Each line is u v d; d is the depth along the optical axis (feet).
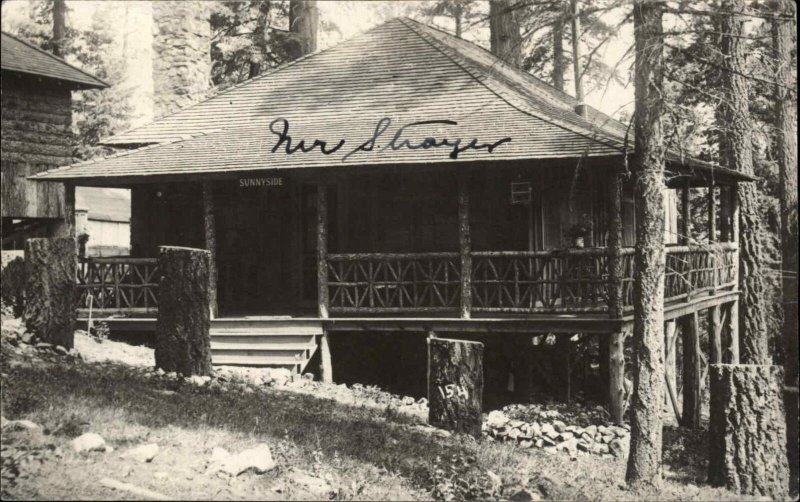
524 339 62.80
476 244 61.46
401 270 61.93
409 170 56.44
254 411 38.81
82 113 86.79
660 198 38.47
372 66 71.87
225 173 58.90
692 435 59.41
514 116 59.72
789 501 41.04
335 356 65.31
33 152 62.49
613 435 49.14
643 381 38.73
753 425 41.45
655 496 37.47
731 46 65.87
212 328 59.67
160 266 46.42
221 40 107.96
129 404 34.37
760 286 76.64
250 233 69.56
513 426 48.73
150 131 70.64
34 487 24.26
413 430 42.50
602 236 67.62
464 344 44.80
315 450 33.94
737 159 75.61
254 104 70.85
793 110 68.33
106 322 60.08
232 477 28.73
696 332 65.41
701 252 66.28
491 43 95.25
